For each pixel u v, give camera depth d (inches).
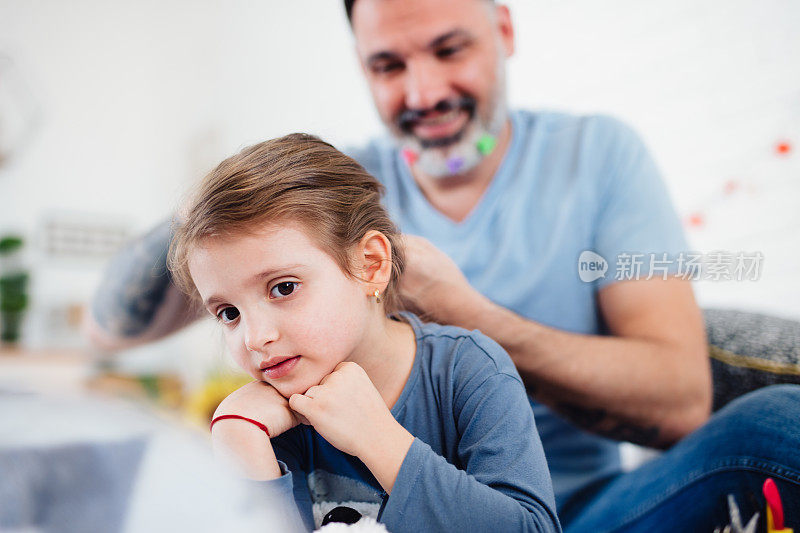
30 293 76.1
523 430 21.1
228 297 19.2
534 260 38.4
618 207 38.6
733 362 35.0
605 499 32.2
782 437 25.1
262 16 64.7
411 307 29.5
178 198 23.3
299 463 23.4
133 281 36.3
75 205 80.7
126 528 12.1
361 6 38.2
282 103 61.2
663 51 43.1
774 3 40.1
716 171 41.8
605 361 32.9
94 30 83.5
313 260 19.4
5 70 80.2
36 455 12.3
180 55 76.5
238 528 13.1
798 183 39.1
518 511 18.4
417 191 40.0
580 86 45.4
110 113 81.7
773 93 40.1
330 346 19.7
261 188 19.7
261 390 21.0
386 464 18.9
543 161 40.3
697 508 26.7
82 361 45.4
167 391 51.9
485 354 23.3
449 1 36.9
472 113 38.1
